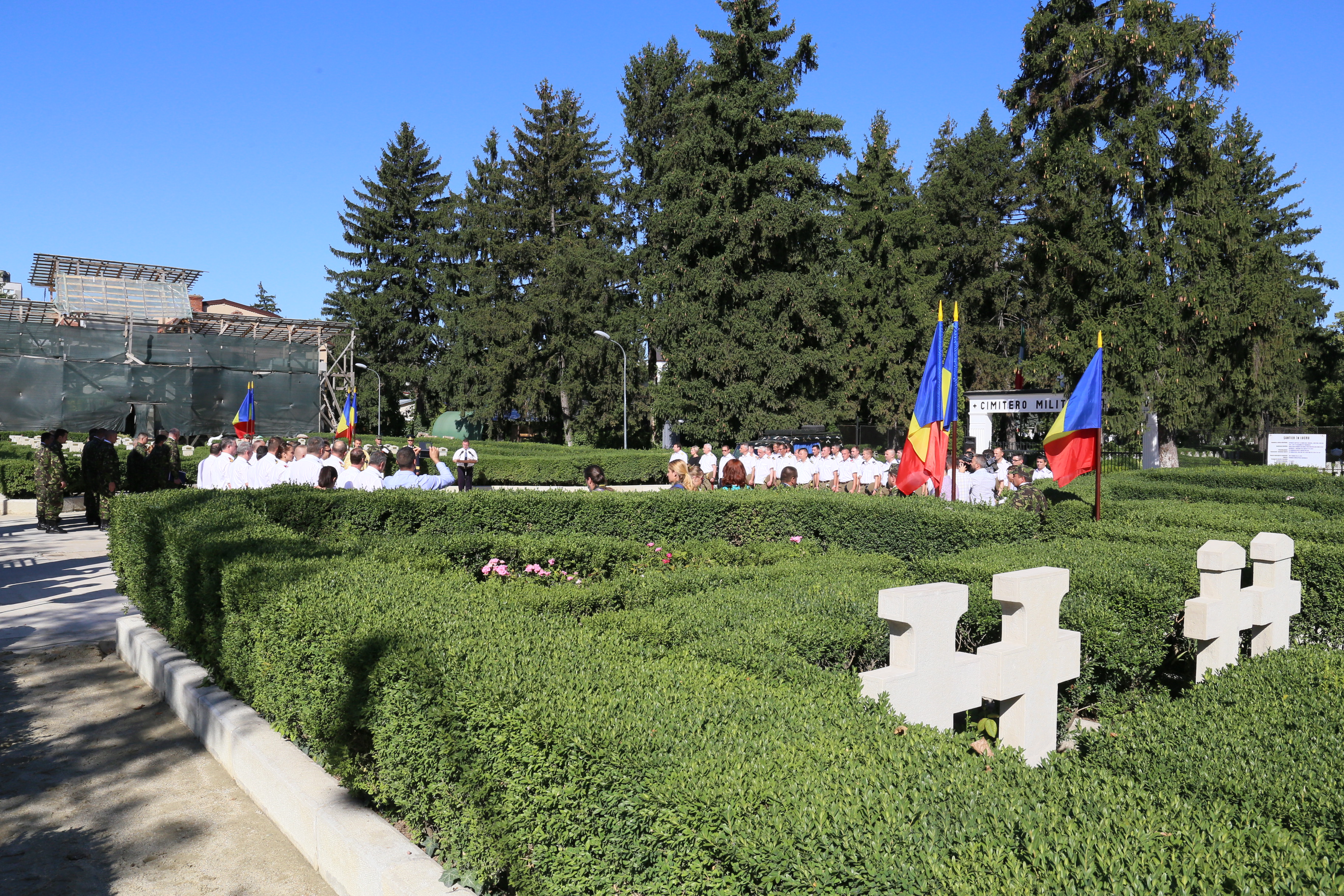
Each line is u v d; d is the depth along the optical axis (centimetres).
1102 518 923
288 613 422
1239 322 2580
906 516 856
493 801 279
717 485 1595
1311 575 600
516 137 4969
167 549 641
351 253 5734
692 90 3791
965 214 4675
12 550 1266
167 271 4500
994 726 378
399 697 331
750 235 3572
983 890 165
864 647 421
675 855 208
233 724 470
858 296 4216
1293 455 2250
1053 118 2753
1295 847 187
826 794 204
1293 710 324
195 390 3612
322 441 1096
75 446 2891
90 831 404
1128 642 459
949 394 1009
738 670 346
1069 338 2766
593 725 247
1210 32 2595
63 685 630
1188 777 267
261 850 389
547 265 4572
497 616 395
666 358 4347
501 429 5081
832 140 3703
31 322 3850
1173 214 2692
